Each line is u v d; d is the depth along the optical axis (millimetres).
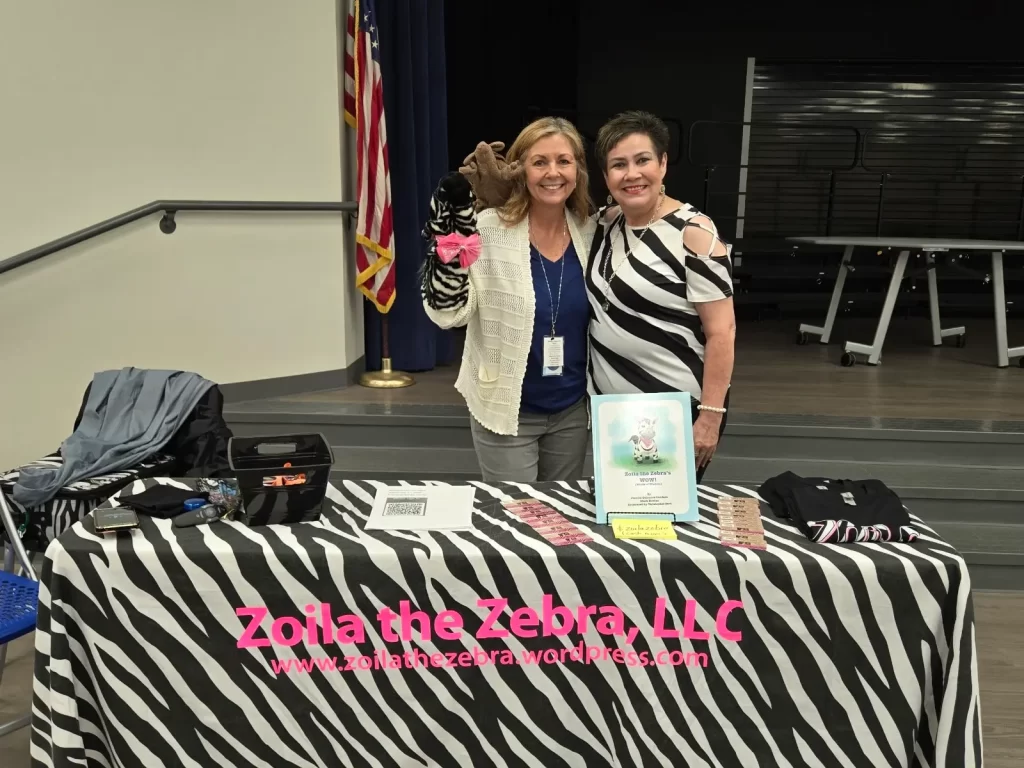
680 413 1631
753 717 1487
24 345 3139
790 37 6359
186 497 1633
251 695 1488
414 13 3789
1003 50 6316
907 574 1412
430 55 3963
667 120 6520
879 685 1459
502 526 1562
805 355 4703
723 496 1738
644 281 1799
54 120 3047
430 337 4117
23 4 2926
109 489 2227
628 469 1609
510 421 1965
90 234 3076
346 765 1527
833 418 3309
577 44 6438
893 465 3131
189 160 3289
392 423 3275
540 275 1911
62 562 1422
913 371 4266
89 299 3215
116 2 3059
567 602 1454
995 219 6691
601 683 1496
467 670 1491
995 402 3613
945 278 5992
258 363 3566
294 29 3369
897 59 6359
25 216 3064
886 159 6617
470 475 2977
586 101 6531
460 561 1436
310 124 3477
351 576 1438
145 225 3250
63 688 1436
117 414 2502
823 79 6488
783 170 6504
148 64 3154
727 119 6547
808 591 1428
